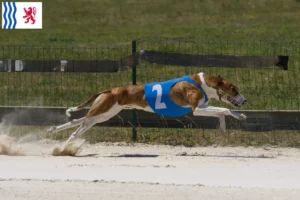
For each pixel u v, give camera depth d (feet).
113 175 38.65
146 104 46.96
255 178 38.42
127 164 42.80
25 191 34.68
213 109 46.42
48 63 53.26
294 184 36.83
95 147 50.70
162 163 43.47
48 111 53.57
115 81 71.56
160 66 75.15
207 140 52.44
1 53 88.12
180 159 45.39
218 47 89.61
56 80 72.49
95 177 37.91
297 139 52.54
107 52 88.43
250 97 65.87
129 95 46.93
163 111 47.01
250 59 51.42
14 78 71.51
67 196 33.81
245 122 51.88
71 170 40.11
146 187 35.50
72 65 53.11
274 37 108.47
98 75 73.72
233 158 46.06
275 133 53.47
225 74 73.41
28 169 40.32
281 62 51.21
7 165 41.68
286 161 45.06
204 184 36.37
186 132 54.13
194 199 33.30
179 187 35.58
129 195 33.96
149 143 52.24
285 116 51.62
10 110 53.72
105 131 54.60
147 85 47.21
